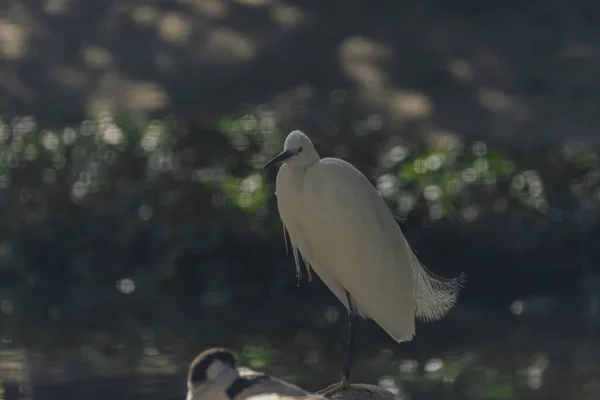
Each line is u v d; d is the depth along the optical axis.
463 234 16.80
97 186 17.00
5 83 19.53
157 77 20.11
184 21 21.25
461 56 21.56
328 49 21.06
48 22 20.92
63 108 19.11
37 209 17.03
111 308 15.62
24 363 12.75
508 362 13.08
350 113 18.70
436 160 17.08
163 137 17.23
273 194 16.72
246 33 21.19
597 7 23.53
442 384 12.19
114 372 12.48
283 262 16.58
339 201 8.45
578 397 11.75
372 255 8.56
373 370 12.82
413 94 20.19
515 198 17.05
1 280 16.92
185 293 16.47
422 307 9.16
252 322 14.99
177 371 12.52
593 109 20.50
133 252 16.80
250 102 19.58
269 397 5.95
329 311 15.73
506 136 19.39
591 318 15.38
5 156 17.22
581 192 17.45
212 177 16.81
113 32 20.88
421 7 22.72
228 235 16.64
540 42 22.31
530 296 16.58
